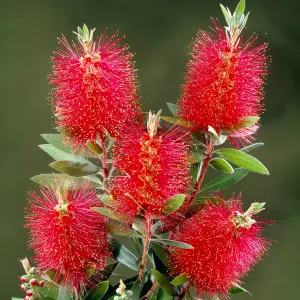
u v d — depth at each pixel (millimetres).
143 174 766
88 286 823
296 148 1363
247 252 800
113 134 794
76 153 822
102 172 816
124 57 801
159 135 798
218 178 854
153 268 839
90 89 777
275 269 1371
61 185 815
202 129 818
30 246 814
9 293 1292
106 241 815
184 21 1314
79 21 1309
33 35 1311
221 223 785
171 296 821
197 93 807
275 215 1373
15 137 1308
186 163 795
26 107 1313
